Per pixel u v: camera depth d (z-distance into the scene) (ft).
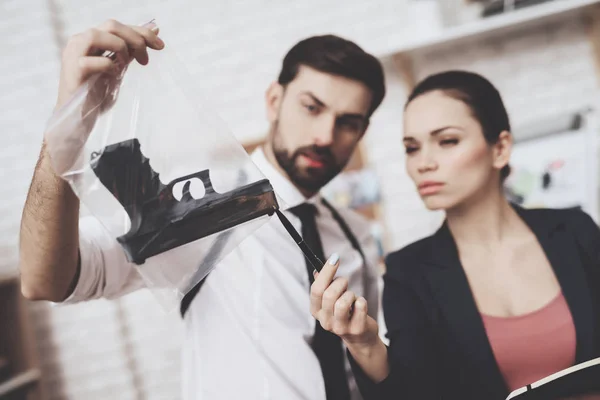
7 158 7.73
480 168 3.22
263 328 3.22
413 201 7.52
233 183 2.14
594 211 6.82
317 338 3.35
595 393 2.37
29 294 2.60
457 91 3.23
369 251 4.65
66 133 2.00
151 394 7.70
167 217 2.05
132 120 2.14
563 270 3.17
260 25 7.80
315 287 2.33
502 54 7.33
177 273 2.06
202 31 7.86
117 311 7.69
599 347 2.96
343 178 7.52
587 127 6.86
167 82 2.25
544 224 3.39
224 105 7.86
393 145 7.54
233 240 2.13
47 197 2.31
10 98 7.73
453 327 3.07
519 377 3.00
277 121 3.70
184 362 3.49
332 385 3.28
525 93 7.29
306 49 3.61
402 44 6.72
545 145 6.97
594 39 7.06
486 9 6.72
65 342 7.62
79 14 7.91
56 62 7.70
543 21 7.09
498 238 3.30
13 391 6.81
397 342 3.00
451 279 3.17
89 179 2.01
